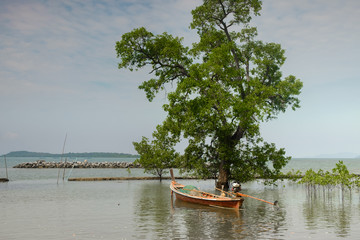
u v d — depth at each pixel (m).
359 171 70.75
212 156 32.78
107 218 16.12
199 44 31.42
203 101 28.27
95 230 13.41
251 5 30.42
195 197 20.97
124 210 18.67
